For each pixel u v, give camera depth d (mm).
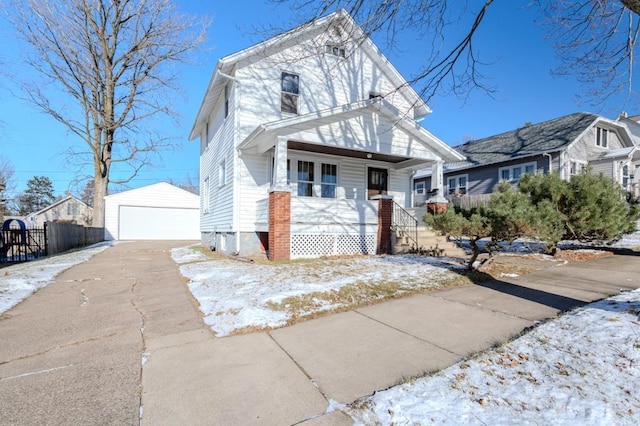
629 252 8875
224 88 12617
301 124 9359
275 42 10461
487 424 2164
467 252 10164
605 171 17078
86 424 2293
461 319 4184
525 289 5418
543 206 6855
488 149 21562
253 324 4230
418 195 23469
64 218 33094
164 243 20391
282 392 2656
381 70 13734
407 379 2773
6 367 3160
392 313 4539
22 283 6961
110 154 21016
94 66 18859
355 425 2221
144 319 4555
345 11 5688
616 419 2135
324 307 4832
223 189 12617
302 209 9781
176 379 2895
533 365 2883
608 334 3299
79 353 3463
